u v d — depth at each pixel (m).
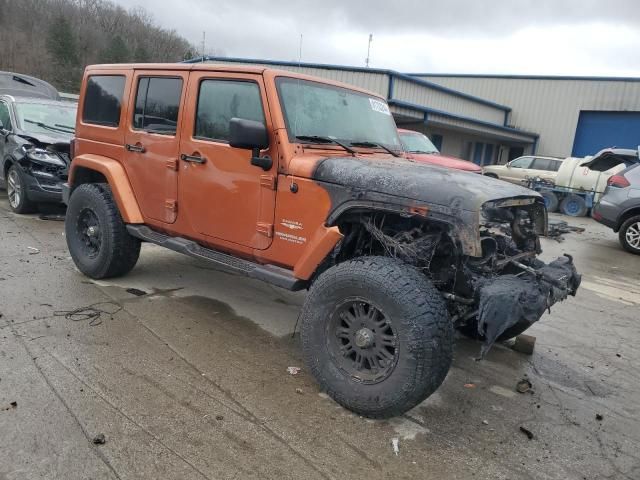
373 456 2.74
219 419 2.95
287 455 2.69
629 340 4.77
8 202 8.62
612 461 2.87
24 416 2.80
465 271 3.08
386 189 3.03
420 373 2.80
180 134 4.04
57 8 55.50
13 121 8.05
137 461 2.54
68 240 5.13
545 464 2.79
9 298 4.42
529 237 3.62
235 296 4.98
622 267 8.16
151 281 5.19
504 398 3.49
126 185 4.58
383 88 17.25
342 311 3.13
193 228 4.08
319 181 3.28
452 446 2.89
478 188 3.02
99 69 4.89
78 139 5.14
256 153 3.48
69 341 3.72
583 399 3.56
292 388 3.36
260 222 3.61
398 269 2.93
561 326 5.00
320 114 3.80
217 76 3.80
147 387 3.21
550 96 26.98
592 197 14.47
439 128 22.06
